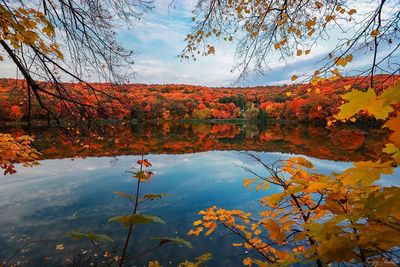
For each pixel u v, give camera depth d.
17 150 4.44
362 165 0.74
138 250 5.89
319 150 20.12
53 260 5.39
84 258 5.49
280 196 1.12
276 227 1.31
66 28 2.78
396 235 0.65
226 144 29.14
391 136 0.62
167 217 8.06
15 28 1.74
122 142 27.92
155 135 38.69
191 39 4.02
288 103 68.44
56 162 17.41
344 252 0.69
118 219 1.10
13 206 9.09
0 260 5.39
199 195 10.39
